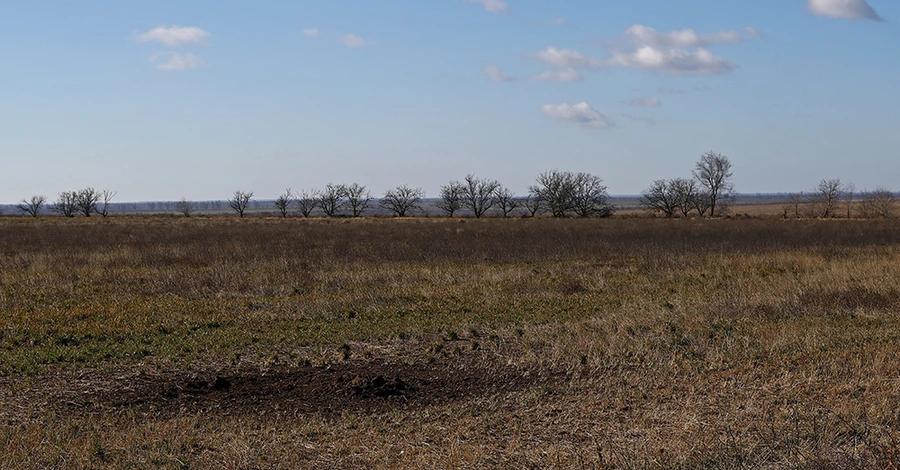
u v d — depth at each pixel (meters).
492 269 18.89
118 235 36.62
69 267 19.70
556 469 5.67
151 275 17.31
